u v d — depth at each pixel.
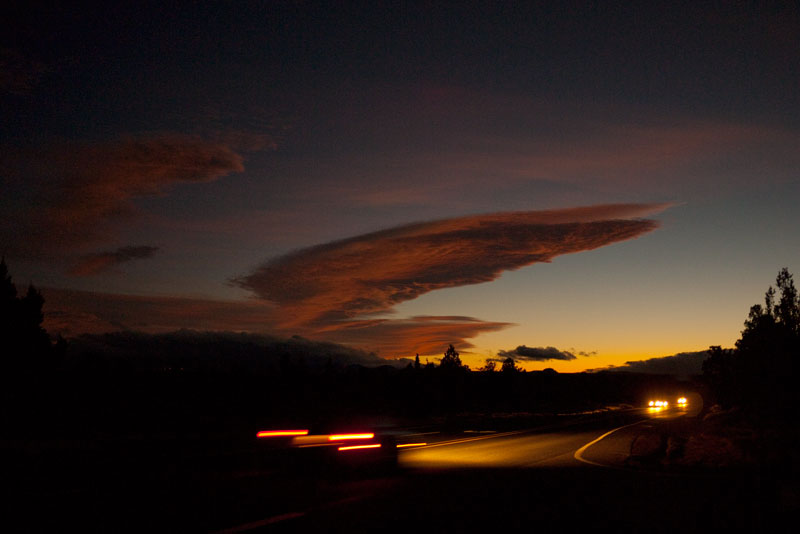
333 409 30.62
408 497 10.27
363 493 10.61
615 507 9.68
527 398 66.31
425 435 26.12
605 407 63.69
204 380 41.69
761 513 9.23
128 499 8.93
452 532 7.70
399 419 33.69
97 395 26.77
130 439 15.80
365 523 8.04
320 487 11.11
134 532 7.17
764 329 19.97
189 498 9.25
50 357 23.92
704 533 7.91
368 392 49.81
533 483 12.27
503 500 10.15
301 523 7.92
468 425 32.19
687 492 11.27
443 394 56.19
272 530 7.50
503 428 30.58
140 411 24.30
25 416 20.14
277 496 9.86
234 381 43.22
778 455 15.76
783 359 19.22
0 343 22.19
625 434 26.05
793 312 19.72
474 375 66.50
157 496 9.26
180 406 27.94
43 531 7.06
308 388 45.06
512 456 17.86
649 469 14.84
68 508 8.20
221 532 7.33
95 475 10.66
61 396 23.92
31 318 23.36
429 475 13.39
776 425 18.95
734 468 14.78
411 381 55.97
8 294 22.91
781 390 19.17
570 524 8.35
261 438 12.79
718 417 22.58
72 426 19.31
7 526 7.20
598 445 21.42
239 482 10.80
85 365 33.47
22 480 9.95
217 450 13.01
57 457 12.29
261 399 35.91
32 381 22.39
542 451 19.41
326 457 12.32
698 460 15.75
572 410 54.97
